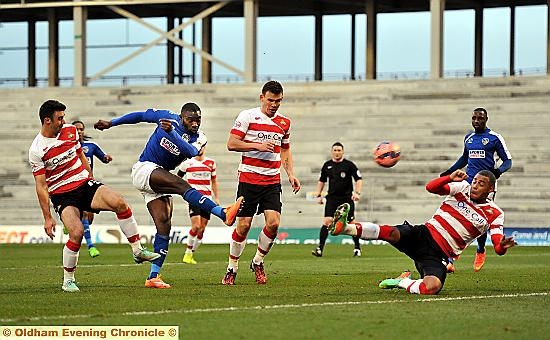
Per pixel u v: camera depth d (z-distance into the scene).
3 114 101.50
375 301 27.25
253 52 102.69
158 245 32.34
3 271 42.41
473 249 66.75
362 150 91.38
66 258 30.92
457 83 93.38
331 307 25.64
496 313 24.58
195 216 48.56
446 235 28.80
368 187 87.31
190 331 21.31
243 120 33.62
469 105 91.69
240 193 34.03
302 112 94.88
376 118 93.06
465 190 28.62
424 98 93.06
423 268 29.05
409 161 89.06
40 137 30.41
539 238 74.81
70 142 30.75
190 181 51.34
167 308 25.42
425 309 25.25
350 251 63.47
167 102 99.94
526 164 85.50
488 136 42.94
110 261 50.59
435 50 97.25
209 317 23.52
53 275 39.56
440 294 29.66
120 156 95.19
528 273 40.91
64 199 30.86
